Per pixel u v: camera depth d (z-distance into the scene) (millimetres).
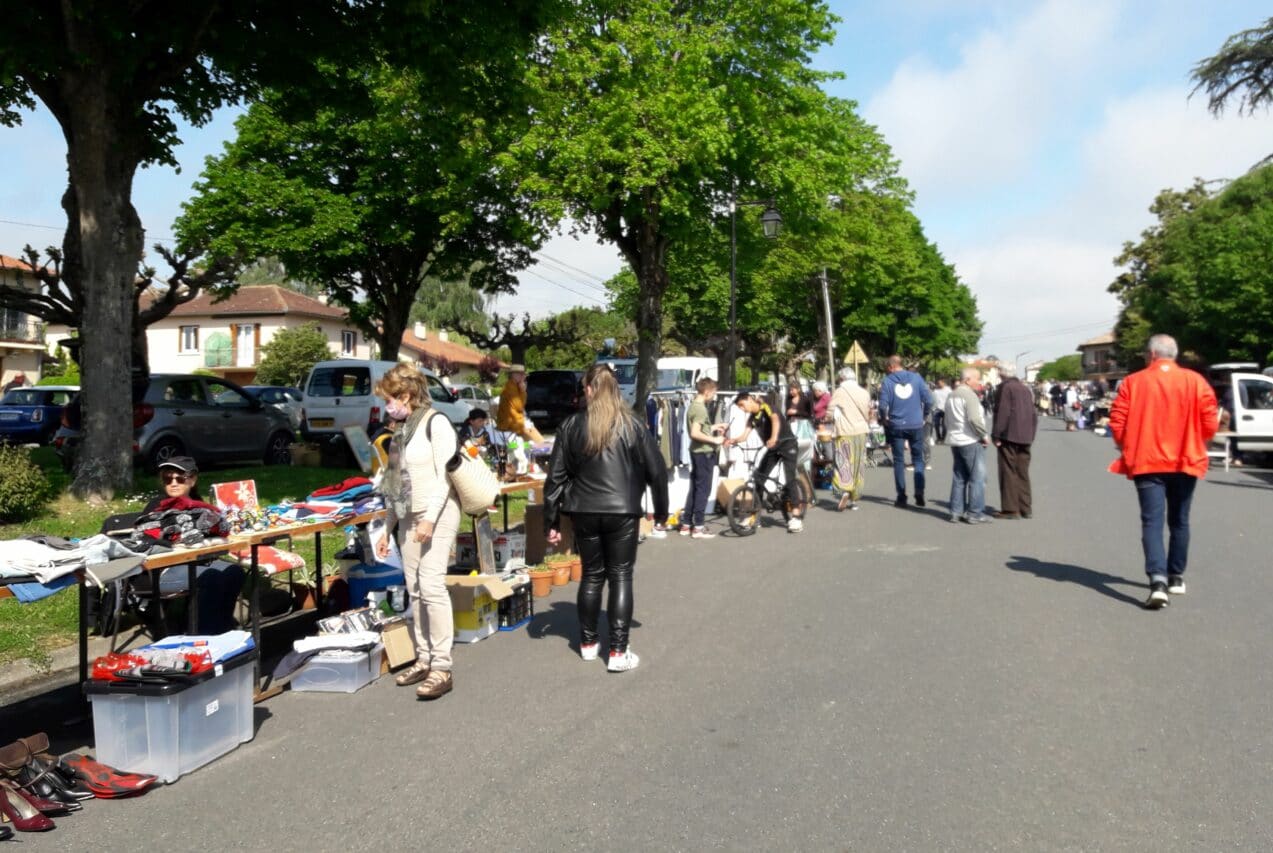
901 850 3389
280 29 11789
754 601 7484
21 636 6227
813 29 22547
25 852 3600
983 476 11516
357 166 29172
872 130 37812
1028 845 3406
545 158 21938
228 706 4648
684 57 21094
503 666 5996
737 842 3482
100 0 10188
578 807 3834
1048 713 4781
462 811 3840
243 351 54250
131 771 4285
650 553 9945
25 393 24250
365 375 18344
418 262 31375
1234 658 5652
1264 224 39094
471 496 5598
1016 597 7379
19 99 12875
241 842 3637
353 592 6812
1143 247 60500
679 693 5266
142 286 22375
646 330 24484
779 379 61281
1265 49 27828
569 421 5988
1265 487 15711
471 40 12266
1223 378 26047
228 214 27312
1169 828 3518
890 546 9938
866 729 4613
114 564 4430
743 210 25734
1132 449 7004
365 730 4887
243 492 5992
